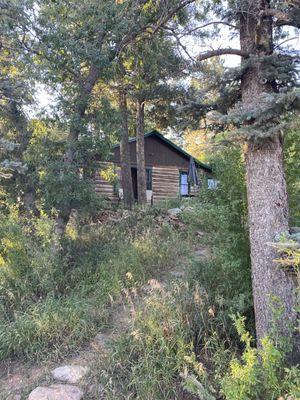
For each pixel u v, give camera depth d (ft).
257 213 12.12
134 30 23.95
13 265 17.78
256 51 12.94
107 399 11.34
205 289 15.12
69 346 13.93
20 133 24.47
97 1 23.04
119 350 12.82
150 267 19.84
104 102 24.47
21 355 13.98
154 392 11.25
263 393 9.36
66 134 24.14
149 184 56.49
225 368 11.73
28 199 23.90
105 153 24.13
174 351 12.47
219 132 14.55
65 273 19.24
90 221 26.91
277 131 11.33
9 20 21.43
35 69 22.95
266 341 9.63
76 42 23.35
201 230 23.24
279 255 11.31
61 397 11.44
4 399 11.87
